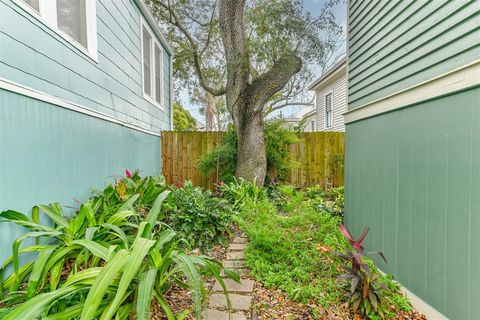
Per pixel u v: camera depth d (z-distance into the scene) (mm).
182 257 1652
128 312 1570
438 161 2119
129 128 4738
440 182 2094
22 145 2168
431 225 2188
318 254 2719
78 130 3047
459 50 1929
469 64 1814
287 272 2543
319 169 6707
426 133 2260
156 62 6734
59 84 2719
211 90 8508
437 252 2113
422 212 2297
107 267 1382
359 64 3562
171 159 6852
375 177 3133
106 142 3805
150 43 6148
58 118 2668
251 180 5730
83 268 2102
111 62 4023
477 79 1759
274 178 6504
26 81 2248
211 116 16297
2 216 1873
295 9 5434
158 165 6656
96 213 2871
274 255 2840
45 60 2502
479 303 1738
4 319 1168
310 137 6711
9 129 2027
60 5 2900
